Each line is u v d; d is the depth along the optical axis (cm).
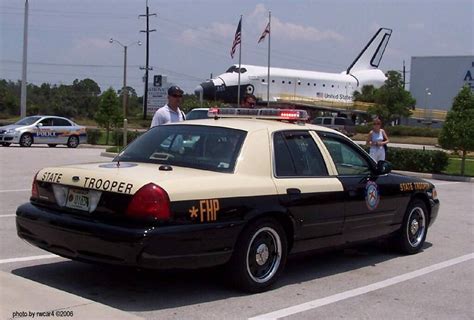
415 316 541
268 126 638
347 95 8362
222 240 543
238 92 7025
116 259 507
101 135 3766
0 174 1605
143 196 507
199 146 612
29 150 2680
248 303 554
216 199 541
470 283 662
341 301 578
